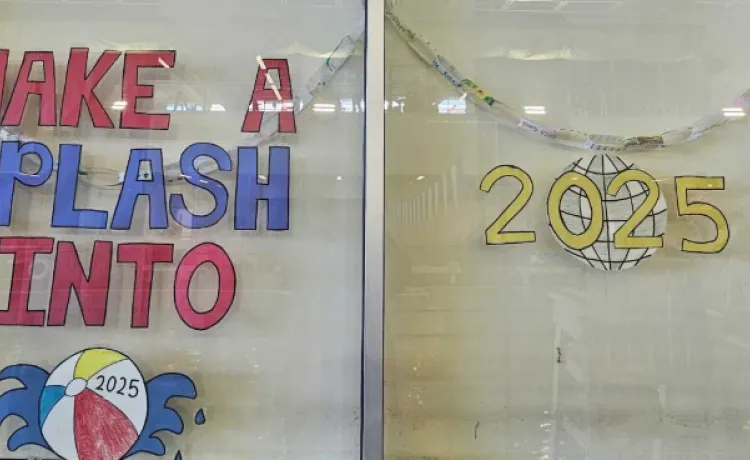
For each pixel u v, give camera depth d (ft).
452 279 3.35
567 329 3.36
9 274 3.22
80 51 3.40
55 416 3.11
